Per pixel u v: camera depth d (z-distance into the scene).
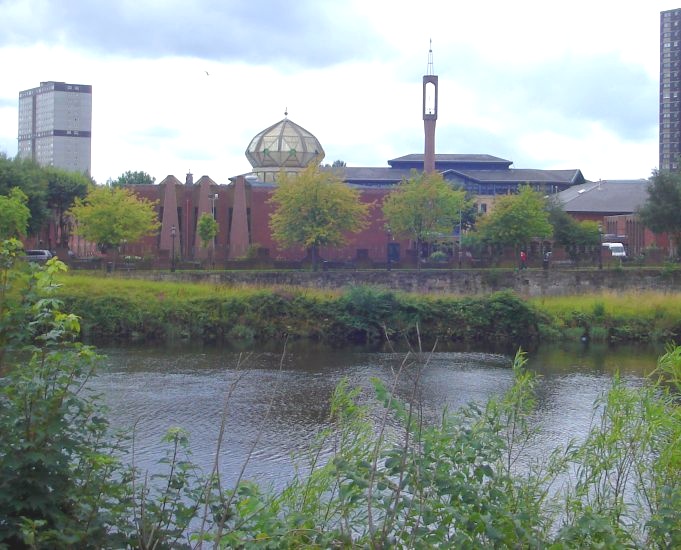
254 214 87.00
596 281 64.81
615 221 104.25
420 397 9.66
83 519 8.97
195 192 87.31
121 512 9.30
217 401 32.62
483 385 36.53
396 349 51.72
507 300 57.38
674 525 9.25
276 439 26.39
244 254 78.75
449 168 148.75
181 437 9.95
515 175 142.38
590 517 8.75
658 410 11.55
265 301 56.66
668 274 64.88
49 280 9.80
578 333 56.62
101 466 9.63
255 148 102.06
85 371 10.01
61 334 9.79
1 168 71.56
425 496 8.62
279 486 20.17
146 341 53.31
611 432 12.13
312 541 8.80
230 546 8.87
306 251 86.25
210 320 55.59
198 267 68.31
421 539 8.31
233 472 22.03
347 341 55.81
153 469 21.09
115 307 54.34
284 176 75.75
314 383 37.50
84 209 72.06
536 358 47.47
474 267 70.50
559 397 32.94
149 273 62.62
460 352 50.66
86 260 69.19
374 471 8.45
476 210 114.06
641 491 11.80
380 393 8.75
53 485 8.97
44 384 9.34
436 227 79.50
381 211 87.88
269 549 8.62
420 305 56.91
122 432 10.74
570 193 123.00
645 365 44.34
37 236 81.44
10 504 8.68
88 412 9.61
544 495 10.70
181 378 38.41
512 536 8.82
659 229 76.44
